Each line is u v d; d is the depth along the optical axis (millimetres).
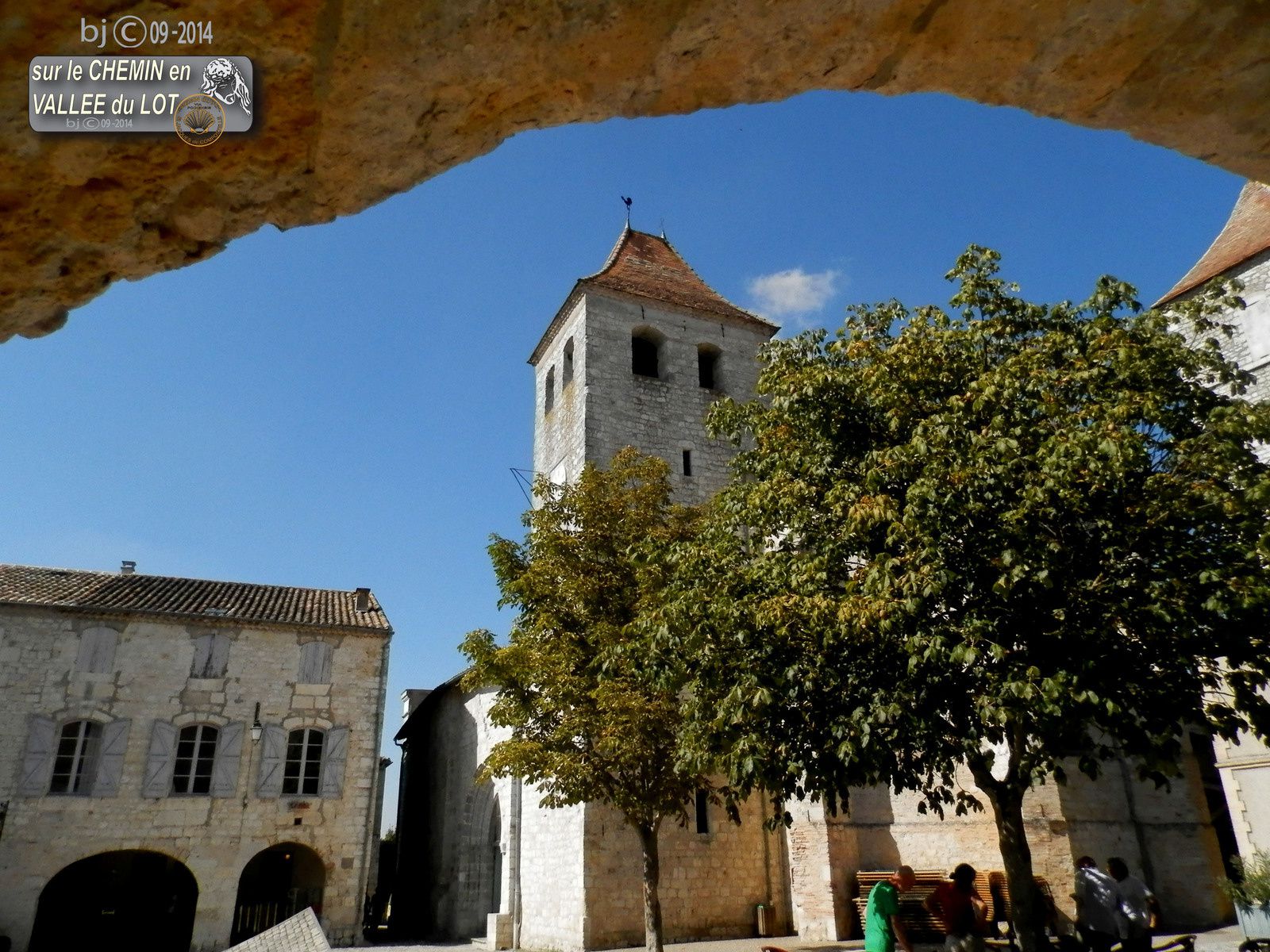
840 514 9492
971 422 9078
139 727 25109
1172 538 8383
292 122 2893
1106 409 8391
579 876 18391
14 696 24312
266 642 27078
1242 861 13938
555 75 3043
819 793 9609
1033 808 16406
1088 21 3141
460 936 25359
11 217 2816
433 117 3031
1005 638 8352
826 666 9195
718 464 24531
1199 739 18875
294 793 25859
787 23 3045
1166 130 3627
